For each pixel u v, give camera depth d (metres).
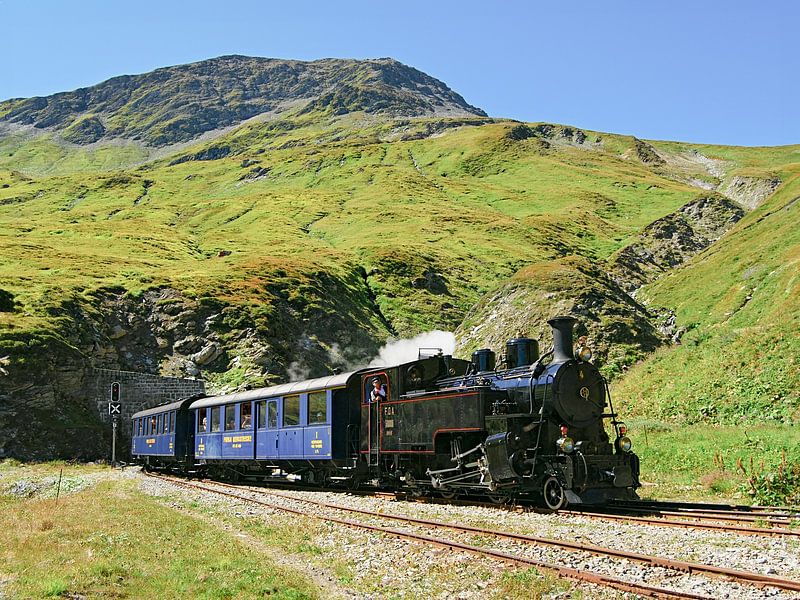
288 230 110.56
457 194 150.25
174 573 10.52
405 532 13.23
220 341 56.97
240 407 29.80
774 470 17.89
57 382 44.72
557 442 16.17
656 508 16.09
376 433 22.42
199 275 67.69
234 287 65.31
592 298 56.00
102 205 142.75
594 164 186.38
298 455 24.94
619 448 16.84
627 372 45.56
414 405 20.28
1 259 66.69
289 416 25.98
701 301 57.44
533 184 163.12
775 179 141.88
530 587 8.91
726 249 65.56
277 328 60.00
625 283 85.56
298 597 9.23
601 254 109.25
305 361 58.75
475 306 65.75
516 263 96.81
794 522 12.98
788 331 32.56
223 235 106.12
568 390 16.88
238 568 10.92
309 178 172.00
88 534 14.48
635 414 33.88
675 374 36.06
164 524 16.06
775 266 51.16
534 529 13.57
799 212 59.88
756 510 15.01
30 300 51.91
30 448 41.06
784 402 28.00
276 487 26.64
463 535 13.07
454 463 18.77
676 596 8.13
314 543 13.44
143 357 54.69
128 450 46.28
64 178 171.88
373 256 88.75
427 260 90.56
